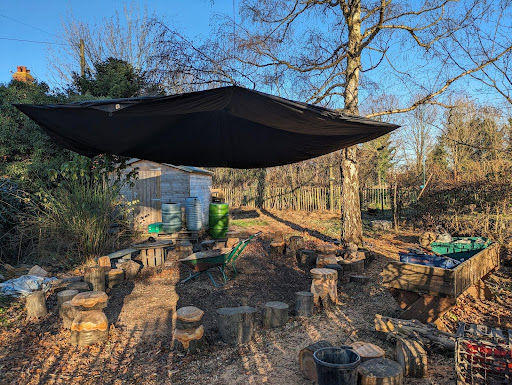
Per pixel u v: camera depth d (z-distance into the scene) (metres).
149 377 3.88
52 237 9.16
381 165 32.16
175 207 11.91
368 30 10.63
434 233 10.91
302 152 6.15
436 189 13.57
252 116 4.21
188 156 6.39
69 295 5.52
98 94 18.98
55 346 4.69
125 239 12.12
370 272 8.40
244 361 4.18
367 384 3.17
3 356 4.39
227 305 6.27
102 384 3.77
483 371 3.49
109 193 9.88
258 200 23.72
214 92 3.55
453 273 4.32
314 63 11.35
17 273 8.03
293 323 5.29
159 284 7.51
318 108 3.91
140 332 5.14
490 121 16.55
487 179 11.10
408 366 3.60
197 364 4.14
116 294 6.91
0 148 13.36
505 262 8.67
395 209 14.45
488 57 6.30
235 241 10.84
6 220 9.20
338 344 4.52
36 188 11.83
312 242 11.92
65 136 4.75
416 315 4.68
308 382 3.66
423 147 29.20
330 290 6.02
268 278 7.94
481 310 5.73
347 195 10.69
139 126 4.61
